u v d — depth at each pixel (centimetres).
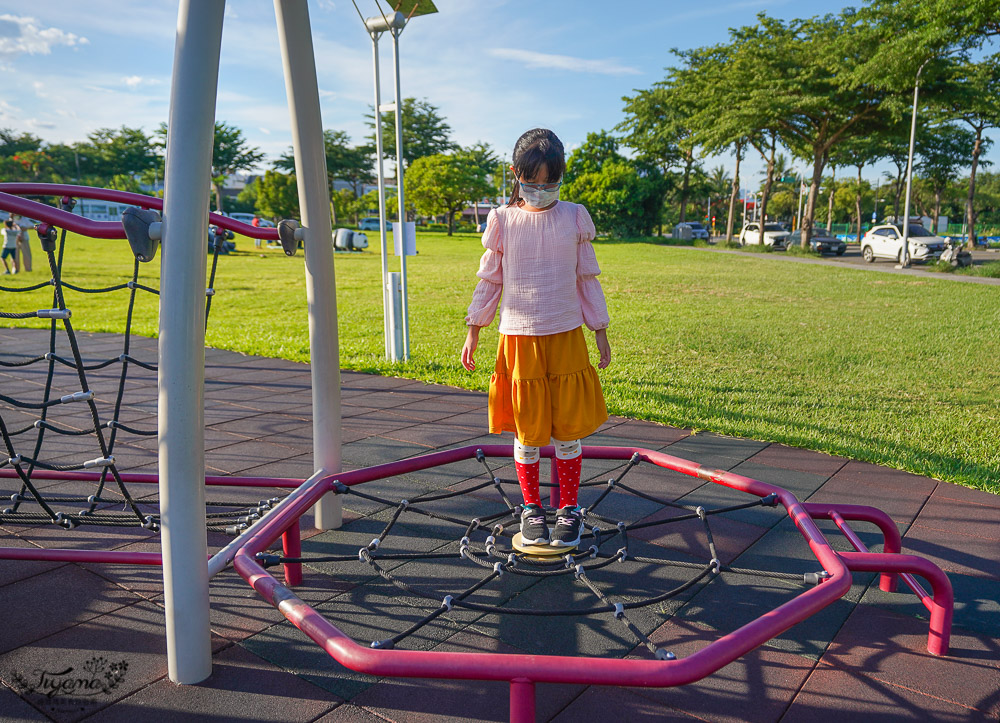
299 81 293
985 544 354
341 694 226
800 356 873
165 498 220
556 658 179
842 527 288
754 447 514
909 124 3259
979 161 4409
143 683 229
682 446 515
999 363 830
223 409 608
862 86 3072
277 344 927
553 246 280
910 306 1397
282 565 319
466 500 400
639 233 5472
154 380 728
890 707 224
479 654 180
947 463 471
